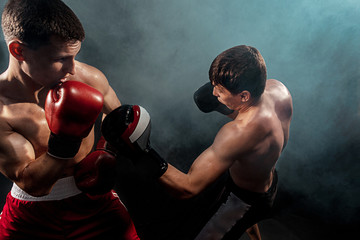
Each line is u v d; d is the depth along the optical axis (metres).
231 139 1.37
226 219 1.68
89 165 1.39
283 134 1.61
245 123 1.39
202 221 1.81
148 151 1.37
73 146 1.11
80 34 1.05
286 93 1.66
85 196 1.44
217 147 1.40
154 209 2.69
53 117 1.05
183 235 2.29
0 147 1.14
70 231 1.44
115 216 1.55
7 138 1.15
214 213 1.74
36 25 0.93
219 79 1.34
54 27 0.96
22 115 1.20
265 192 1.65
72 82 1.10
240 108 1.45
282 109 1.62
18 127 1.19
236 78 1.29
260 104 1.44
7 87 1.17
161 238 2.38
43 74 1.06
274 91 1.63
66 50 1.02
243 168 1.51
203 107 1.70
